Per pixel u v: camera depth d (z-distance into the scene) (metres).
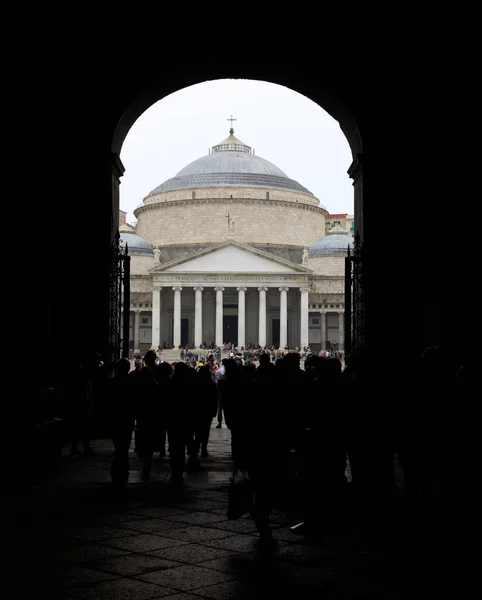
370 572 9.09
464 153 20.67
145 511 12.38
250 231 125.00
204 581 8.59
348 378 13.90
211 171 132.75
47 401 17.45
